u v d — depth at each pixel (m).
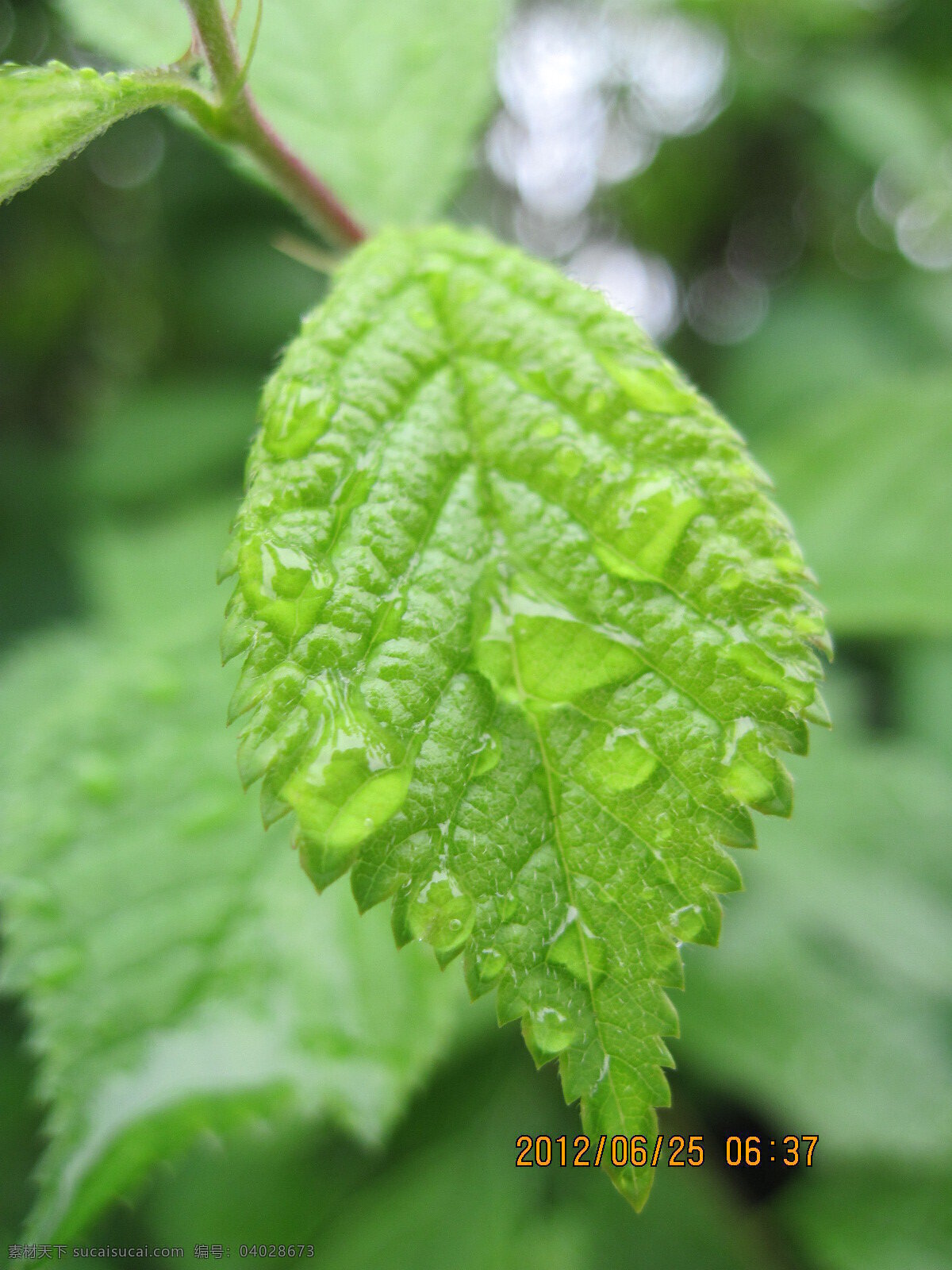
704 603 0.09
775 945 0.20
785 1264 0.19
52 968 0.12
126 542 0.22
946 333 0.32
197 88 0.11
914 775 0.21
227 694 0.14
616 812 0.09
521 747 0.09
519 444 0.10
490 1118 0.19
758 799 0.09
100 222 0.37
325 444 0.10
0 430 0.37
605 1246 0.18
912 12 0.33
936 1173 0.19
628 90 0.34
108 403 0.35
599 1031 0.09
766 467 0.16
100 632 0.20
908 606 0.15
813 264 0.36
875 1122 0.18
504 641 0.09
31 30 0.32
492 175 0.35
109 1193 0.11
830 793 0.21
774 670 0.09
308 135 0.13
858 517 0.15
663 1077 0.09
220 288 0.33
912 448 0.15
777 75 0.32
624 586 0.09
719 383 0.33
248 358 0.34
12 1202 0.19
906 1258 0.19
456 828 0.09
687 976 0.19
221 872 0.13
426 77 0.14
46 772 0.13
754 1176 0.20
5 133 0.09
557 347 0.10
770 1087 0.18
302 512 0.09
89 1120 0.11
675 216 0.35
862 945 0.19
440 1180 0.18
